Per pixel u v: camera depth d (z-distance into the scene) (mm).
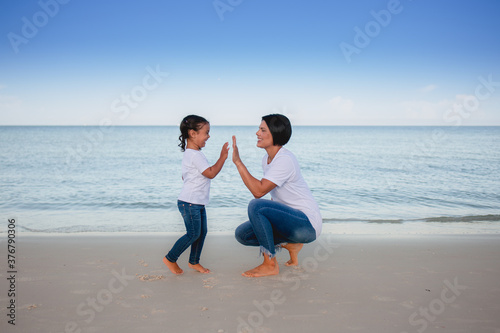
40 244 4605
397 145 34094
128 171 15133
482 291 2916
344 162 18953
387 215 7531
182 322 2326
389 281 3156
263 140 3199
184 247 3238
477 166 16516
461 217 7168
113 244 4605
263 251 3123
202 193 3240
